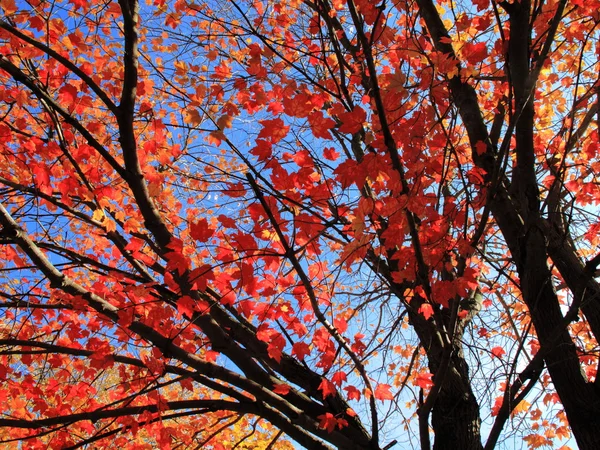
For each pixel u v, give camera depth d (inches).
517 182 139.0
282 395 137.6
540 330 132.0
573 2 131.5
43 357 174.6
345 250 115.2
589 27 161.2
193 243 150.6
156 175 141.7
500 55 146.4
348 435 135.1
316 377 141.2
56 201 139.6
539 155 173.9
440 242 120.4
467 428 139.9
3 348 162.7
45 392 158.2
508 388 118.3
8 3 135.5
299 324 136.0
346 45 159.0
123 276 143.9
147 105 156.3
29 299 164.1
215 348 132.6
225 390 141.1
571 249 142.4
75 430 169.2
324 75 164.6
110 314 125.0
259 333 133.5
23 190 135.4
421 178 118.2
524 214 131.3
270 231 125.5
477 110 142.1
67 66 109.7
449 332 116.6
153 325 135.4
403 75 109.6
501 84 148.5
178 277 122.5
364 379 123.0
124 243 148.2
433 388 116.8
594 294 123.5
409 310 152.3
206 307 124.6
